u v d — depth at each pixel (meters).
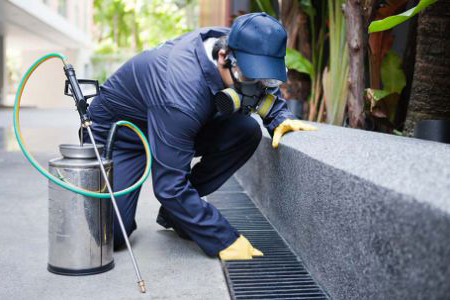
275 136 2.37
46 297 1.72
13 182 3.77
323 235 1.77
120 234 2.22
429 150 1.54
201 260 2.15
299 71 4.21
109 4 36.38
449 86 2.69
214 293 1.79
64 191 1.88
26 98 27.33
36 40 23.47
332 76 3.69
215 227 2.10
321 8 4.40
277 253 2.22
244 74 1.72
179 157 1.98
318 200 1.81
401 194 1.10
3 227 2.59
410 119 2.81
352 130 2.51
